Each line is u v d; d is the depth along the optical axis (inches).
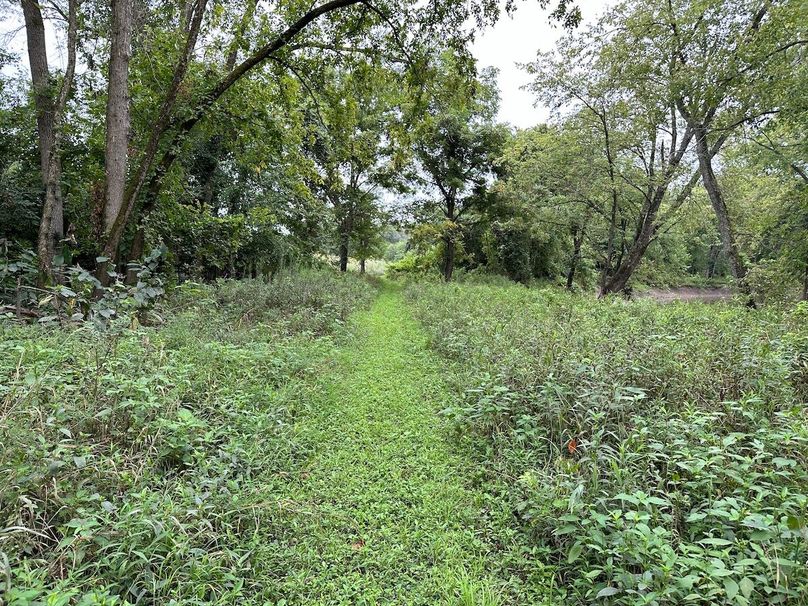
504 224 919.7
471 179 974.4
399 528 123.5
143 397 145.8
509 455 151.0
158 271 434.9
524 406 171.8
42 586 76.8
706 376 176.1
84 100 411.8
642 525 89.4
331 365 263.1
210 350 214.2
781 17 350.3
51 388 134.6
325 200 960.9
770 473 107.2
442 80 355.3
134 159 371.9
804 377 185.6
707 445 125.4
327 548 114.3
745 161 570.6
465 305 437.4
